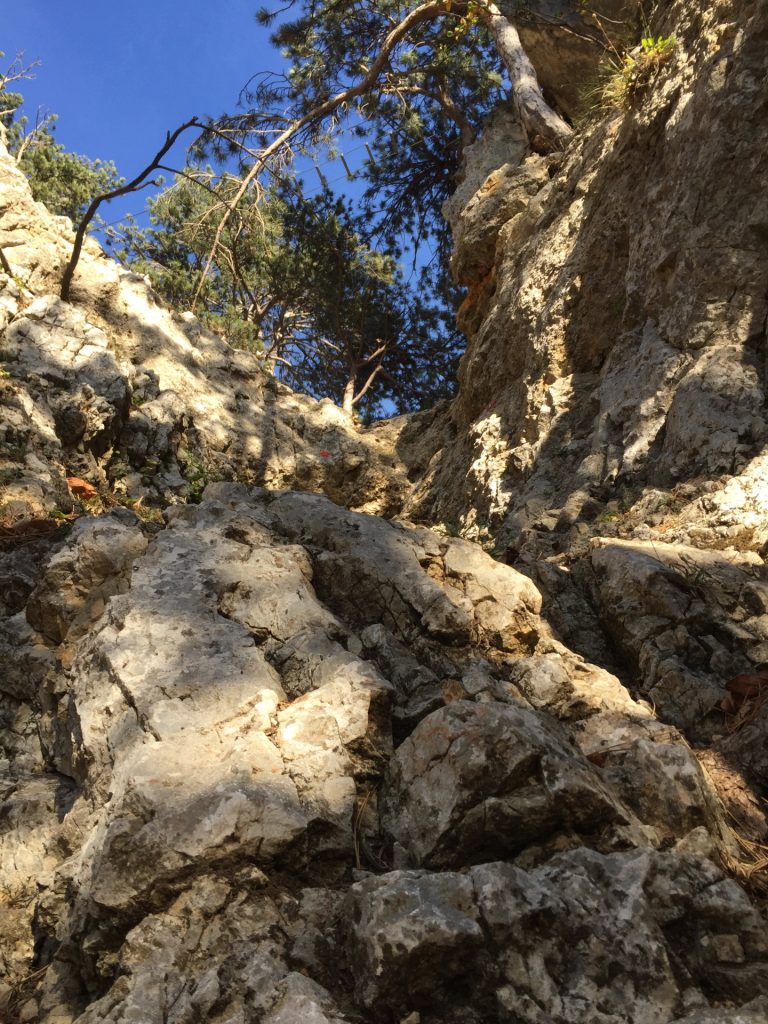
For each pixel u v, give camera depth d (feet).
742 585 15.72
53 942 9.55
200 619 12.03
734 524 20.34
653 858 8.45
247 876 8.78
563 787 9.11
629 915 7.91
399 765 9.99
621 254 36.17
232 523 14.98
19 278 45.19
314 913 8.59
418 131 75.25
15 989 9.22
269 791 9.31
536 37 57.21
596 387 35.19
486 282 50.80
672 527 21.88
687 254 29.76
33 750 12.37
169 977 7.96
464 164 62.08
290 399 57.52
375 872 9.32
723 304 28.40
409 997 7.57
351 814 9.57
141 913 8.68
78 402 38.65
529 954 7.65
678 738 11.53
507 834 9.13
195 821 8.97
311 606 12.68
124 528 14.49
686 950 8.00
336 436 55.77
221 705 10.64
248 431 52.24
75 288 49.37
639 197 34.88
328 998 7.59
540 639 13.97
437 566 14.65
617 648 15.14
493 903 7.80
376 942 7.52
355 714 10.53
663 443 27.55
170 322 54.03
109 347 48.06
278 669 11.78
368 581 13.80
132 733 10.30
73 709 11.44
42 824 10.62
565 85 57.77
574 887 8.17
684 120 32.07
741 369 26.40
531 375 38.50
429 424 59.16
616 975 7.60
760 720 12.51
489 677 11.67
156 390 47.70
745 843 10.57
